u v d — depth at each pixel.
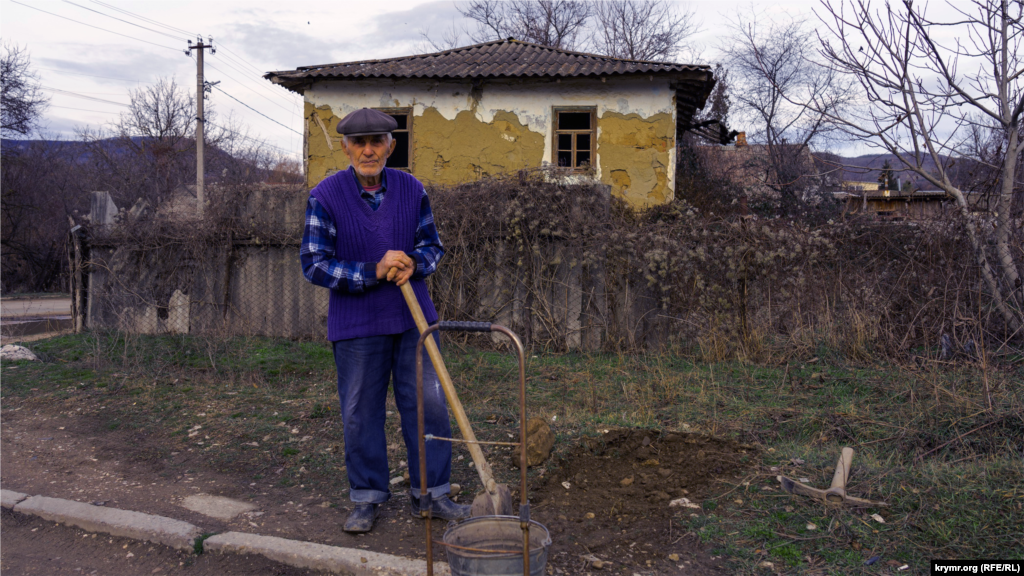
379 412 2.97
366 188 2.93
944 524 2.64
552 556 2.58
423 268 2.88
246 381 5.88
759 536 2.67
